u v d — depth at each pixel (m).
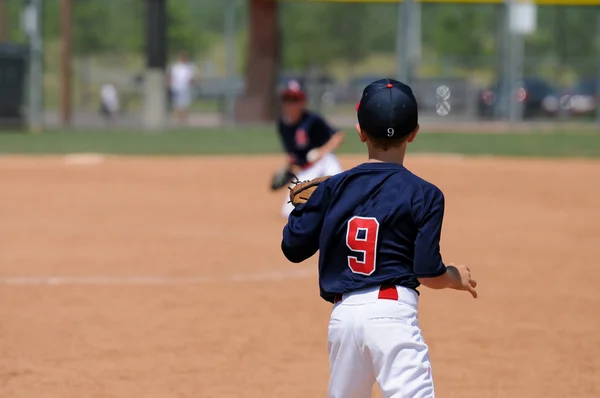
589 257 32.72
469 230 38.50
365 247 11.82
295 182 12.73
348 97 115.69
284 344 21.84
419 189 11.88
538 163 63.97
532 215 42.84
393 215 11.78
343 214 12.02
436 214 11.70
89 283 28.25
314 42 194.50
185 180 55.91
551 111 108.75
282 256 32.78
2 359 20.55
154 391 18.47
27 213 42.84
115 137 83.75
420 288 27.69
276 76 104.12
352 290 11.88
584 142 80.69
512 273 29.91
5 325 23.41
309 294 26.98
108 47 180.00
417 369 11.58
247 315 24.50
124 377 19.34
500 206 45.75
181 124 100.19
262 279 29.02
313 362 20.44
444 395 18.23
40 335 22.52
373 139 12.23
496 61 114.62
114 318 24.12
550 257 32.69
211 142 79.81
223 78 125.38
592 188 52.50
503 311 25.00
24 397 17.97
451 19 167.88
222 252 33.44
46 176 56.84
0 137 81.38
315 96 107.56
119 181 55.12
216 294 26.89
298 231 12.37
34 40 89.50
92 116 110.06
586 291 27.45
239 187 53.00
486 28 173.38
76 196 48.75
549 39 171.88
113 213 43.06
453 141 80.88
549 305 25.67
